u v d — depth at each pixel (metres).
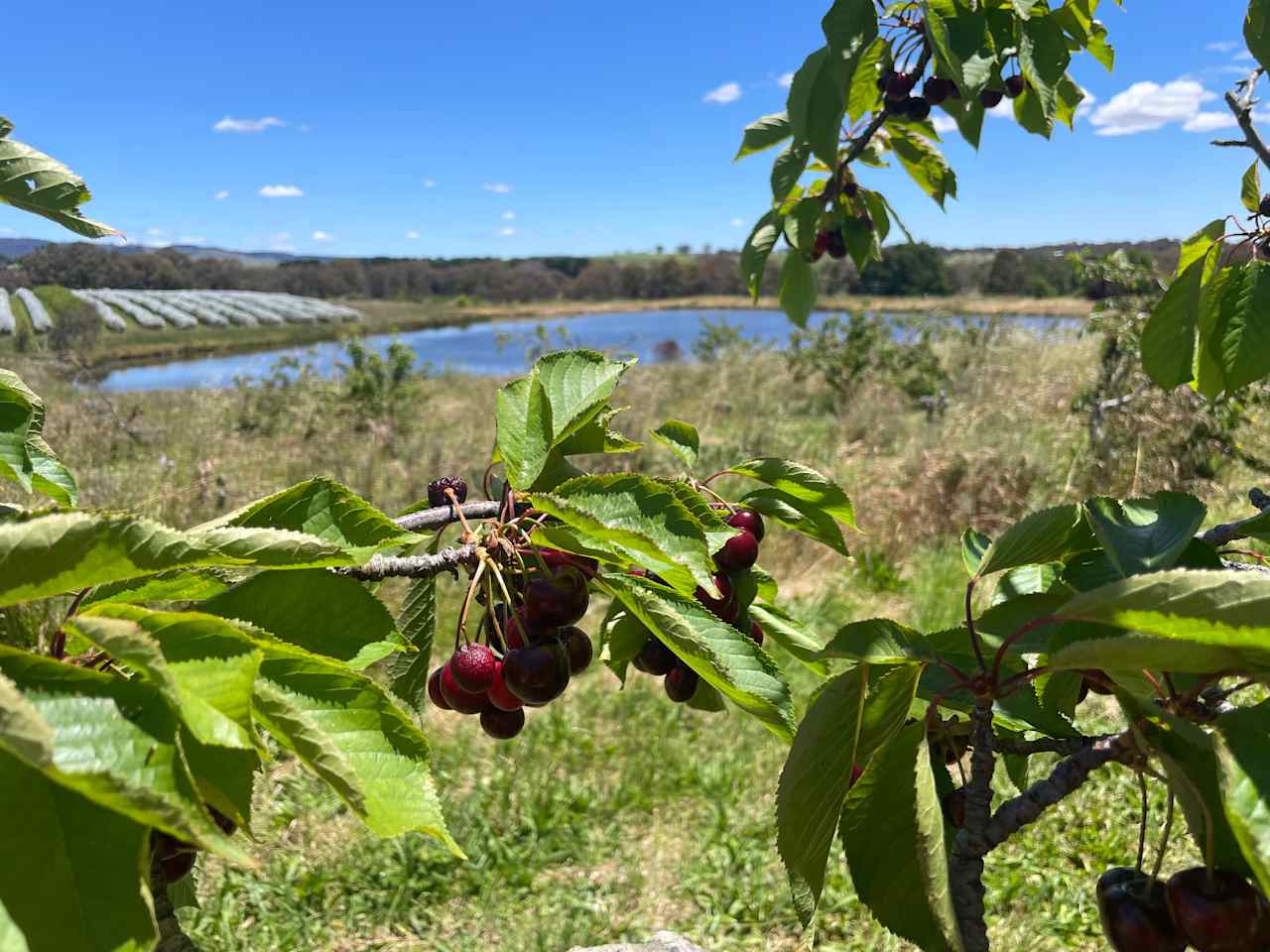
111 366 21.12
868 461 9.56
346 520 1.09
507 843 4.40
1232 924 0.84
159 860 0.88
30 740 0.52
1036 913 3.76
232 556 0.77
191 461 9.47
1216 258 1.82
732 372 17.97
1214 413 7.00
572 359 1.45
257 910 3.99
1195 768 0.90
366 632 0.94
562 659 1.27
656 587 1.26
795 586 7.46
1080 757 0.98
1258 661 0.76
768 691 1.17
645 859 4.32
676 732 5.27
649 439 10.82
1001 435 9.30
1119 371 8.59
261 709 0.77
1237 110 1.95
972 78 2.05
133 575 0.73
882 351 15.51
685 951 2.27
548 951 3.69
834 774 0.98
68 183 1.22
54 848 0.58
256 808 4.49
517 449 1.32
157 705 0.62
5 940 0.55
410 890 4.10
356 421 12.97
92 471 7.98
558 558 1.28
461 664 1.26
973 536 1.52
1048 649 1.01
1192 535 1.07
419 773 0.82
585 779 4.83
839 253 2.93
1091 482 7.90
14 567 0.67
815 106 2.17
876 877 0.99
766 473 1.54
